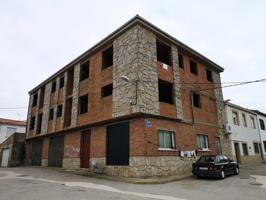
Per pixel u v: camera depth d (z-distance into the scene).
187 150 16.20
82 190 9.43
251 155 25.16
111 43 17.73
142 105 13.90
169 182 12.18
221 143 20.22
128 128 14.66
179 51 18.64
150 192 9.11
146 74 14.84
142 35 15.52
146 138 13.52
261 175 14.80
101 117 16.75
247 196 8.44
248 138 25.61
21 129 39.75
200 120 18.47
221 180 12.80
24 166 26.12
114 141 15.41
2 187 10.23
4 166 28.11
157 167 13.63
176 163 14.96
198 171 13.56
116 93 15.75
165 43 17.45
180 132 16.16
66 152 20.50
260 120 29.95
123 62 15.80
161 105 15.22
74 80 21.27
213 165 13.13
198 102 19.36
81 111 20.33
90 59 19.84
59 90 23.56
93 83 18.62
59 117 22.31
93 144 17.25
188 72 18.84
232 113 24.06
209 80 21.94
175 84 16.92
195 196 8.41
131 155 13.86
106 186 10.61
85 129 18.53
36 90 29.00
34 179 13.38
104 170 15.49
